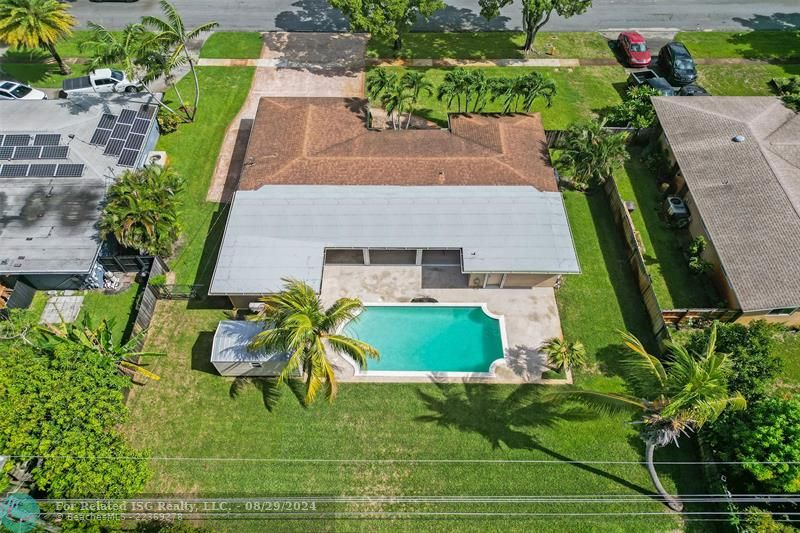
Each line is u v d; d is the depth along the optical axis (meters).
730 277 29.47
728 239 30.97
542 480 25.45
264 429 26.81
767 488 23.33
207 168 38.66
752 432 23.25
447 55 48.53
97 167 34.78
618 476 25.59
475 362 29.55
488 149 36.44
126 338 29.92
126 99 39.50
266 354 25.98
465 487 25.23
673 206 35.09
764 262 29.61
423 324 31.06
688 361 20.53
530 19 45.44
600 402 22.55
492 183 34.56
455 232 31.86
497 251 31.02
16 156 34.69
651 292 30.62
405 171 34.94
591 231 35.59
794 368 29.12
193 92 44.19
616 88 45.72
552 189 34.50
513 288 32.69
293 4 53.91
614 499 24.92
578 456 26.17
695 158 35.25
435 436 26.72
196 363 29.08
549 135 40.09
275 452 26.12
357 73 46.44
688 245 34.72
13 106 37.69
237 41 49.16
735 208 32.12
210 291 29.17
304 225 32.03
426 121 42.56
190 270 32.97
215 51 48.00
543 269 30.31
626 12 53.94
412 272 33.41
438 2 41.91
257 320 25.17
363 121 38.66
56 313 30.81
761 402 24.42
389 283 32.88
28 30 38.50
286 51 48.34
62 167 34.44
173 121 40.34
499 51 49.06
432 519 24.38
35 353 23.72
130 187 30.56
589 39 50.69
